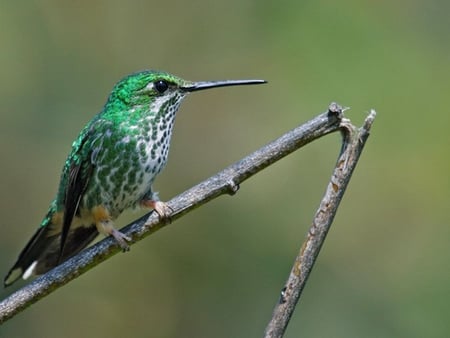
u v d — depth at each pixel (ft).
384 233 39.47
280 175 40.83
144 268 42.04
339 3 41.09
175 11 45.34
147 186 25.82
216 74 43.50
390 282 38.93
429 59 40.42
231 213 40.98
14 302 20.54
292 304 16.92
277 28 42.14
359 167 39.68
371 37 40.50
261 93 41.96
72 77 44.47
